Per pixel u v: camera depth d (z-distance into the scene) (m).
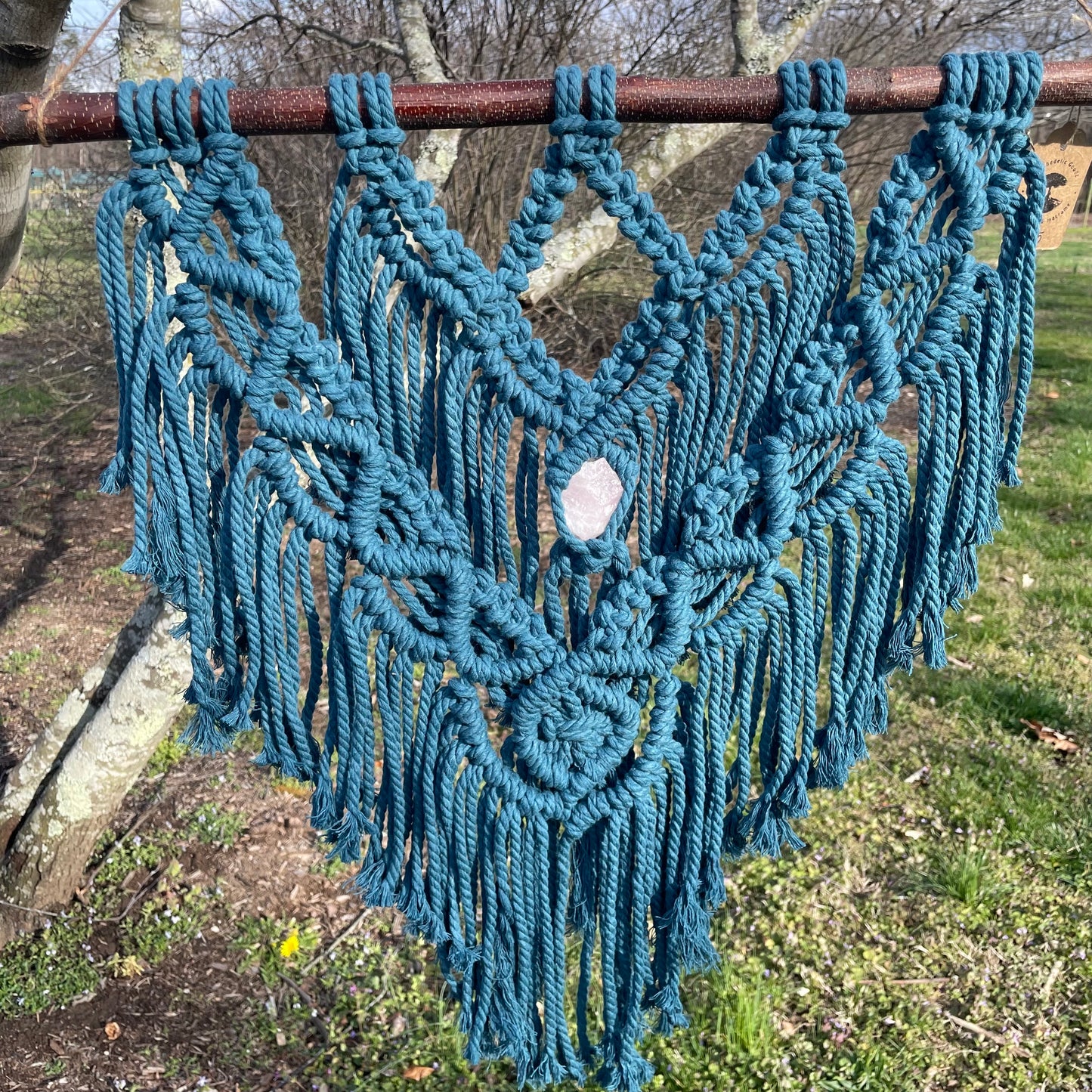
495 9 3.28
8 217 1.02
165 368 0.78
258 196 0.76
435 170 1.46
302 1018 1.55
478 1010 0.94
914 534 0.87
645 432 0.83
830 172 0.79
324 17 3.07
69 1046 1.50
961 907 1.73
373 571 0.83
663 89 0.75
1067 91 0.77
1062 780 2.04
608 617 0.84
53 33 0.89
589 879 0.98
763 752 0.93
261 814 1.96
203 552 0.82
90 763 1.59
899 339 0.82
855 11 3.43
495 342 0.80
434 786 0.89
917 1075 1.44
